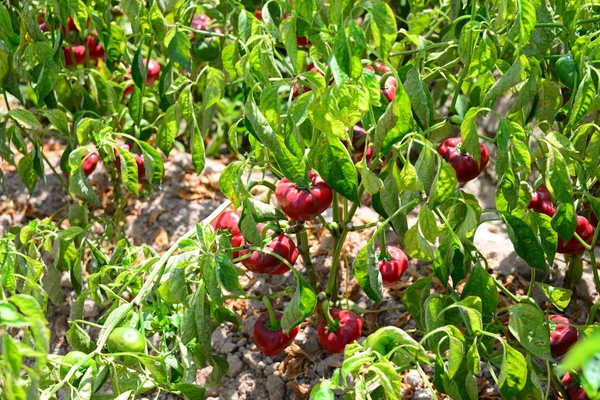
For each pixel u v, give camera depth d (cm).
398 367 114
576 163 118
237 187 118
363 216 152
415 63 115
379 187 112
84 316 148
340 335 127
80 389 113
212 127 172
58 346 147
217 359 126
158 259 122
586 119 145
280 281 146
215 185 161
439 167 112
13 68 139
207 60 144
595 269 126
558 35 125
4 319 99
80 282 135
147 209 159
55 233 132
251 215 119
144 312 126
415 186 112
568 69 119
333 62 103
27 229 130
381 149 113
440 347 119
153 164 131
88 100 143
